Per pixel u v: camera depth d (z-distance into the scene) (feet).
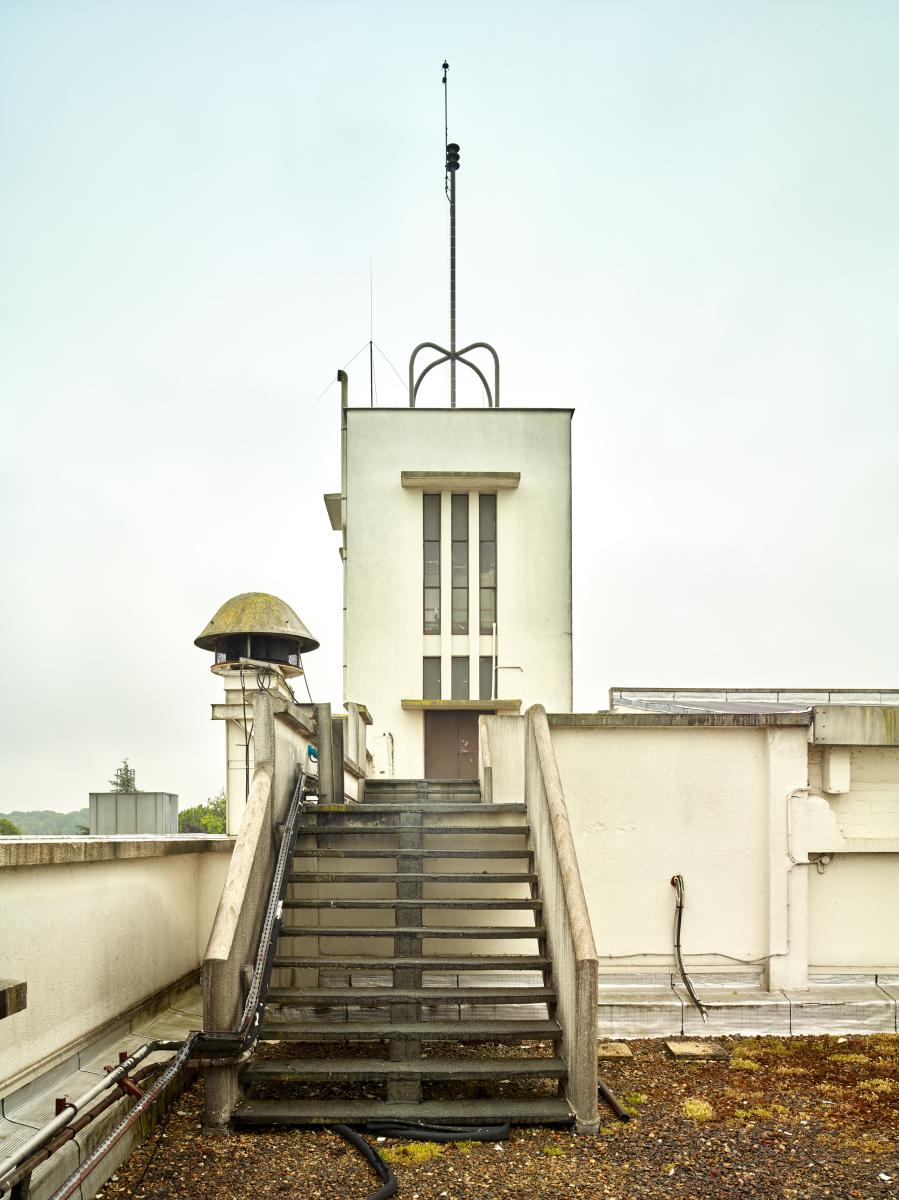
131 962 20.94
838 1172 15.78
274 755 22.04
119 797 39.93
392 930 20.67
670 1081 20.61
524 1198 14.83
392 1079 18.15
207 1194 14.76
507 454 66.64
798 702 47.34
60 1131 12.60
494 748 27.04
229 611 30.27
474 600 65.21
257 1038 18.08
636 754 26.20
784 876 25.71
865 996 25.00
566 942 18.71
